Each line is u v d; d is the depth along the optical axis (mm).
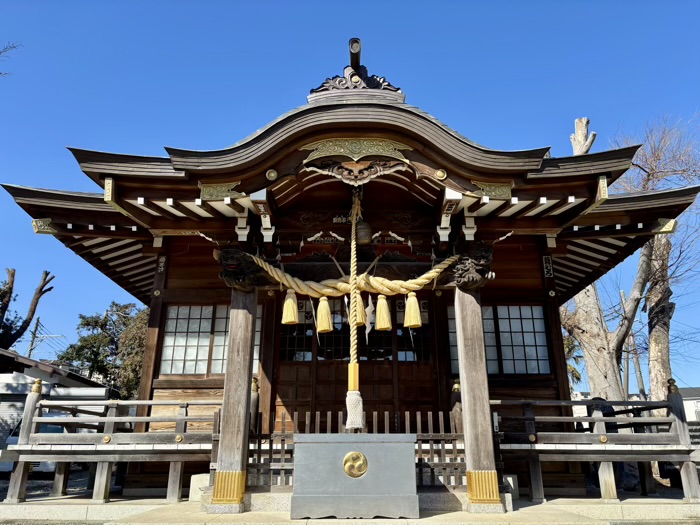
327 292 6551
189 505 6344
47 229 7621
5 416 17266
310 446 5352
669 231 7602
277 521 5016
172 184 5961
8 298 25016
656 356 15953
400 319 8844
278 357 8602
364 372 8555
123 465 10227
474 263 6387
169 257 9000
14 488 6723
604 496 6715
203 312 8891
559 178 5988
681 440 6828
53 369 17406
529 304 8953
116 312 32375
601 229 7922
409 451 5379
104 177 5828
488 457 5809
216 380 8430
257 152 5707
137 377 25312
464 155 5781
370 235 6664
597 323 14930
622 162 5922
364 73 6363
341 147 5914
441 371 8445
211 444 6645
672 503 6543
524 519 5148
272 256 6859
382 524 4938
